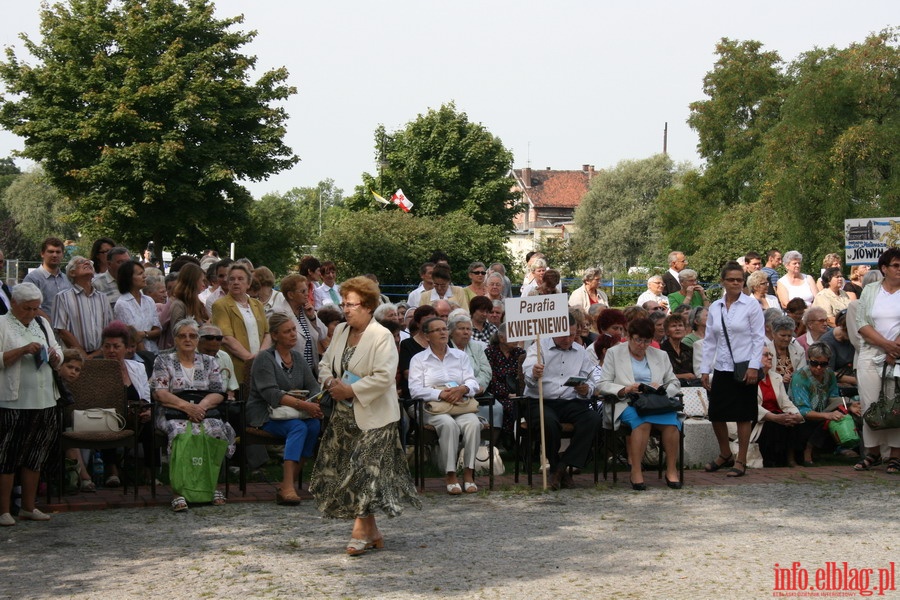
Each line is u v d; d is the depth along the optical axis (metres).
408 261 44.78
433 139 61.47
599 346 10.82
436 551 6.95
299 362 9.04
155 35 41.31
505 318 9.39
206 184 40.31
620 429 9.70
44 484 8.91
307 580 6.21
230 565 6.57
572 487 9.46
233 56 43.22
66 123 39.62
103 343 9.25
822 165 40.41
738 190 60.25
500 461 10.14
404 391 9.84
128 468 10.11
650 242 71.69
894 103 41.91
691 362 11.68
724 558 6.78
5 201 83.19
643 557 6.79
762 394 10.90
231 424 9.45
